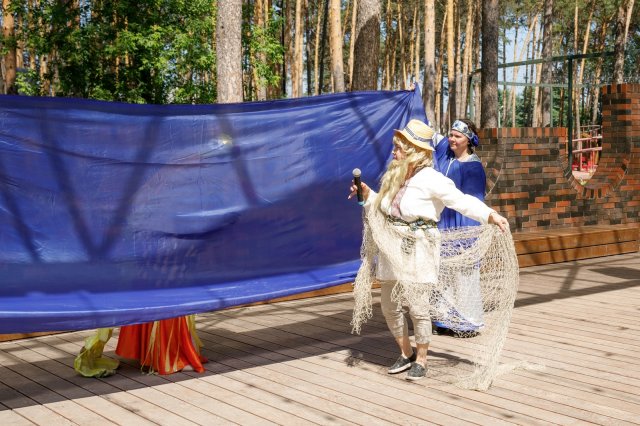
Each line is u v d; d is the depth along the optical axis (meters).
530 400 4.43
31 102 4.53
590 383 4.74
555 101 51.09
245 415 4.24
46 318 4.35
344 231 5.76
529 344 5.71
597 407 4.29
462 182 5.88
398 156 4.76
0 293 4.39
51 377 5.07
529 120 55.03
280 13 34.62
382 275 4.83
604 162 11.66
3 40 18.31
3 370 5.25
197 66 17.77
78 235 4.67
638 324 6.34
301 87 30.39
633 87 11.29
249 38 20.20
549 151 10.52
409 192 4.67
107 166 4.77
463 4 46.59
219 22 8.34
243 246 5.30
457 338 5.92
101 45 18.23
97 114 4.73
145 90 18.52
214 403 4.46
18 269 4.46
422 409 4.30
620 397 4.46
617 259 10.10
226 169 5.23
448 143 6.06
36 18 18.61
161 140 4.97
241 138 5.30
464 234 4.96
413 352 5.29
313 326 6.55
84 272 4.67
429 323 4.85
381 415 4.20
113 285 4.77
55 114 4.60
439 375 4.95
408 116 6.12
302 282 5.42
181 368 5.14
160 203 4.96
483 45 14.28
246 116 5.32
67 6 18.16
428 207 4.68
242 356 5.56
